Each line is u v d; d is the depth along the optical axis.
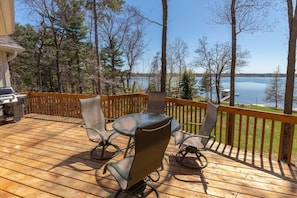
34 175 2.84
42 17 15.34
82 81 17.91
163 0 6.86
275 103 25.14
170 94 21.39
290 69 5.13
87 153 3.58
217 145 4.01
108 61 19.62
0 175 2.84
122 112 5.96
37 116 6.35
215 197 2.38
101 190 2.50
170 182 2.69
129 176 1.99
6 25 4.04
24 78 18.36
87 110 3.63
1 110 5.70
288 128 4.96
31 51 17.34
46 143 4.06
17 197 2.36
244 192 2.48
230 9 8.35
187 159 3.37
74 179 2.74
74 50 17.83
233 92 8.15
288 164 3.20
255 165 3.18
